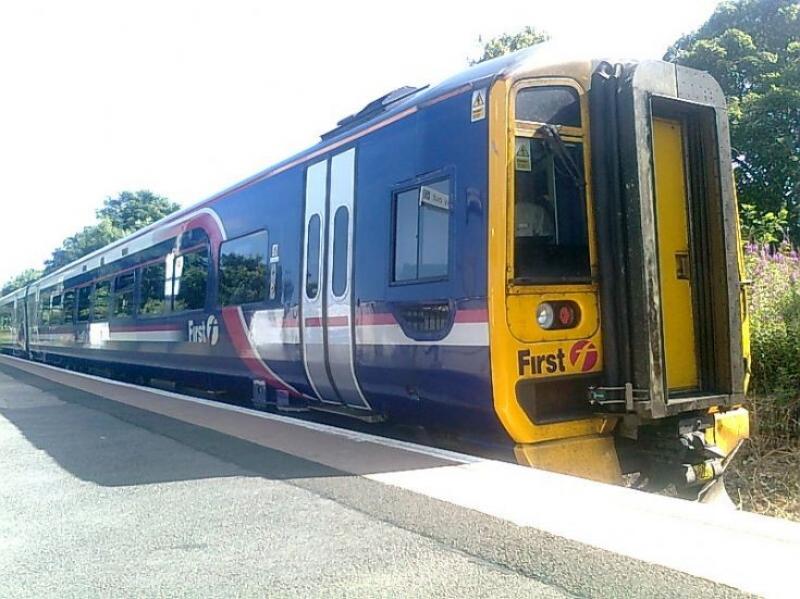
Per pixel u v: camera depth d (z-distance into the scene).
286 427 7.63
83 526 4.49
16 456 6.78
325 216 7.82
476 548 3.78
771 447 7.54
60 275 22.38
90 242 56.19
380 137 6.92
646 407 5.31
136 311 14.39
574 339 5.61
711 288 5.97
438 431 6.60
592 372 5.69
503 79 5.55
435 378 6.00
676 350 5.95
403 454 5.99
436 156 6.08
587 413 5.72
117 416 9.24
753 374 8.09
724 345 5.87
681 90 5.80
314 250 8.00
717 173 5.95
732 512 4.18
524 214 5.55
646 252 5.38
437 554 3.74
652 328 5.34
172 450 6.75
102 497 5.16
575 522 4.09
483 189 5.54
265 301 9.05
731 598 3.03
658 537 3.78
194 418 8.70
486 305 5.40
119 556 3.93
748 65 19.06
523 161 5.60
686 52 20.03
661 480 5.80
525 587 3.29
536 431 5.46
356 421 8.58
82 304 19.09
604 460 5.72
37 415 9.62
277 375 8.94
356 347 7.13
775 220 12.16
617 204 5.60
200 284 11.24
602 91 5.78
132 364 14.91
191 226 11.77
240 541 4.09
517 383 5.38
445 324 5.85
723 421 6.09
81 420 9.01
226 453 6.47
